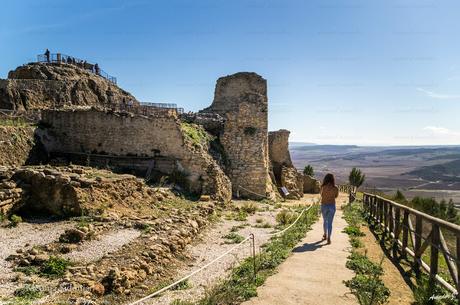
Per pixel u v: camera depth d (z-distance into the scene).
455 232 6.75
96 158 25.86
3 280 9.41
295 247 12.07
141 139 25.72
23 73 39.00
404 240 10.48
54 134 26.89
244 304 7.31
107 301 8.56
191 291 9.41
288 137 41.38
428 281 7.94
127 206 18.27
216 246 14.41
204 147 27.61
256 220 19.80
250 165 29.73
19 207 16.23
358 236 14.05
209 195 24.30
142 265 10.58
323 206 12.71
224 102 37.28
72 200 16.45
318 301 7.38
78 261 10.97
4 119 25.98
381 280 8.55
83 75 42.44
